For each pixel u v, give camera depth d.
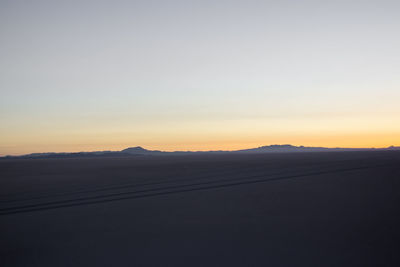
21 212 13.02
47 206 14.23
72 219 11.45
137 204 14.16
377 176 22.17
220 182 21.80
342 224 9.72
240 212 11.80
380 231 8.91
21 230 10.04
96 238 8.90
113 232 9.48
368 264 6.66
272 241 8.24
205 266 6.74
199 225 10.02
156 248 7.91
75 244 8.41
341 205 12.56
